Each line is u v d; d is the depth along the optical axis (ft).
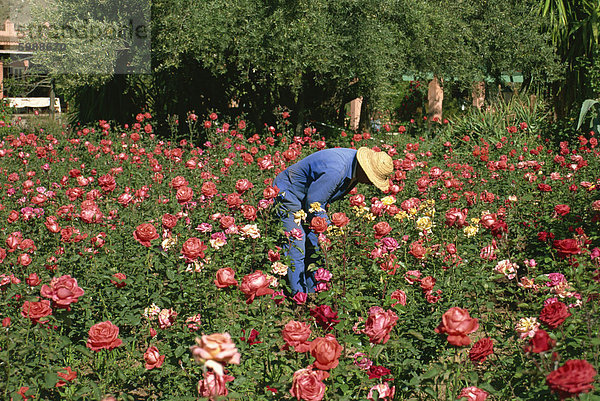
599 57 40.16
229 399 8.18
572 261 12.05
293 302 14.06
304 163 14.82
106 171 26.63
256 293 8.73
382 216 15.49
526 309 11.48
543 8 46.88
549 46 45.39
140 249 13.76
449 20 45.27
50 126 42.63
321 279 10.99
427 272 12.82
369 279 12.82
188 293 11.11
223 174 22.62
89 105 47.65
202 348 5.11
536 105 40.22
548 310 8.01
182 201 14.96
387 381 9.18
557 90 46.26
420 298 11.67
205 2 38.55
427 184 18.20
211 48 38.06
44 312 9.06
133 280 12.30
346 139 42.80
